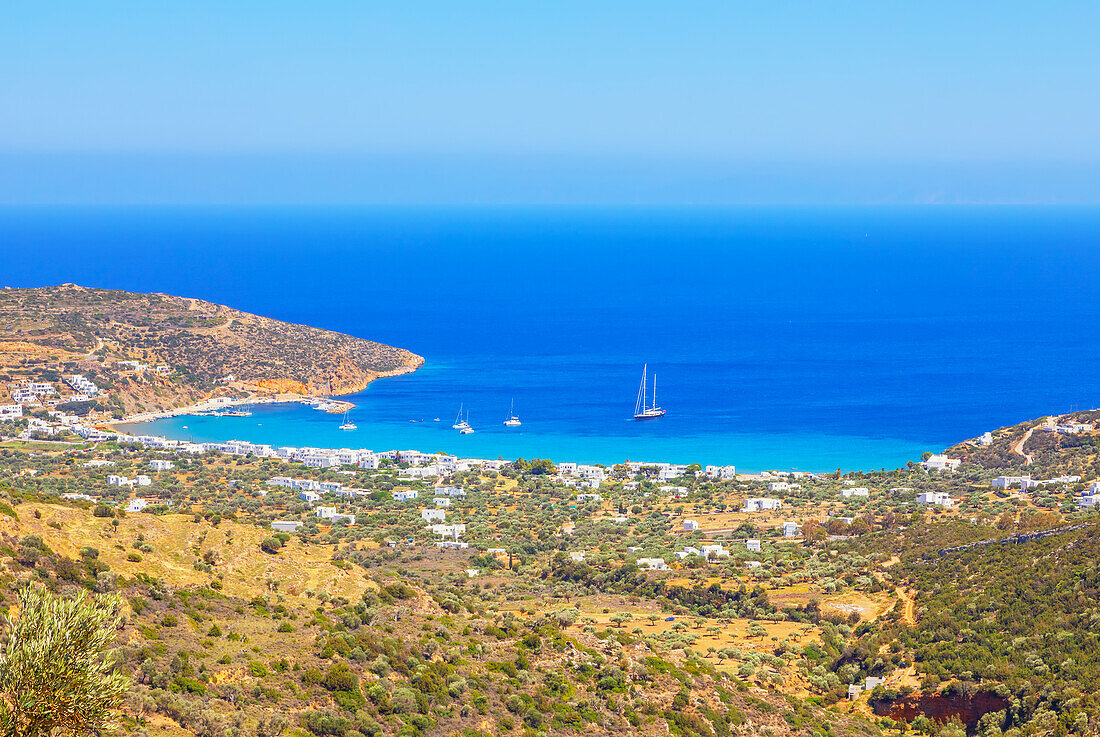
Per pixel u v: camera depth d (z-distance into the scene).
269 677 83.06
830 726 100.62
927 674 108.56
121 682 49.50
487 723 86.00
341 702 82.00
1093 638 106.81
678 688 99.44
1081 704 96.06
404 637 98.00
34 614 48.88
